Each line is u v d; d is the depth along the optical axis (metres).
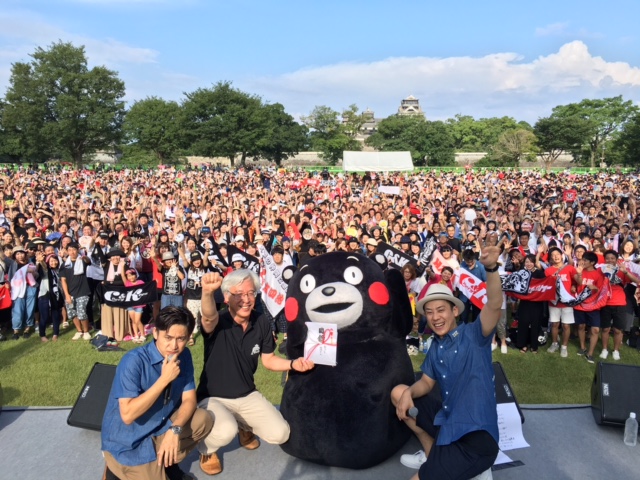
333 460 4.18
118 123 69.94
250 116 68.31
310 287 4.46
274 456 4.49
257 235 12.37
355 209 18.23
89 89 67.31
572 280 8.09
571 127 73.88
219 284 3.94
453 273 8.53
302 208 18.14
